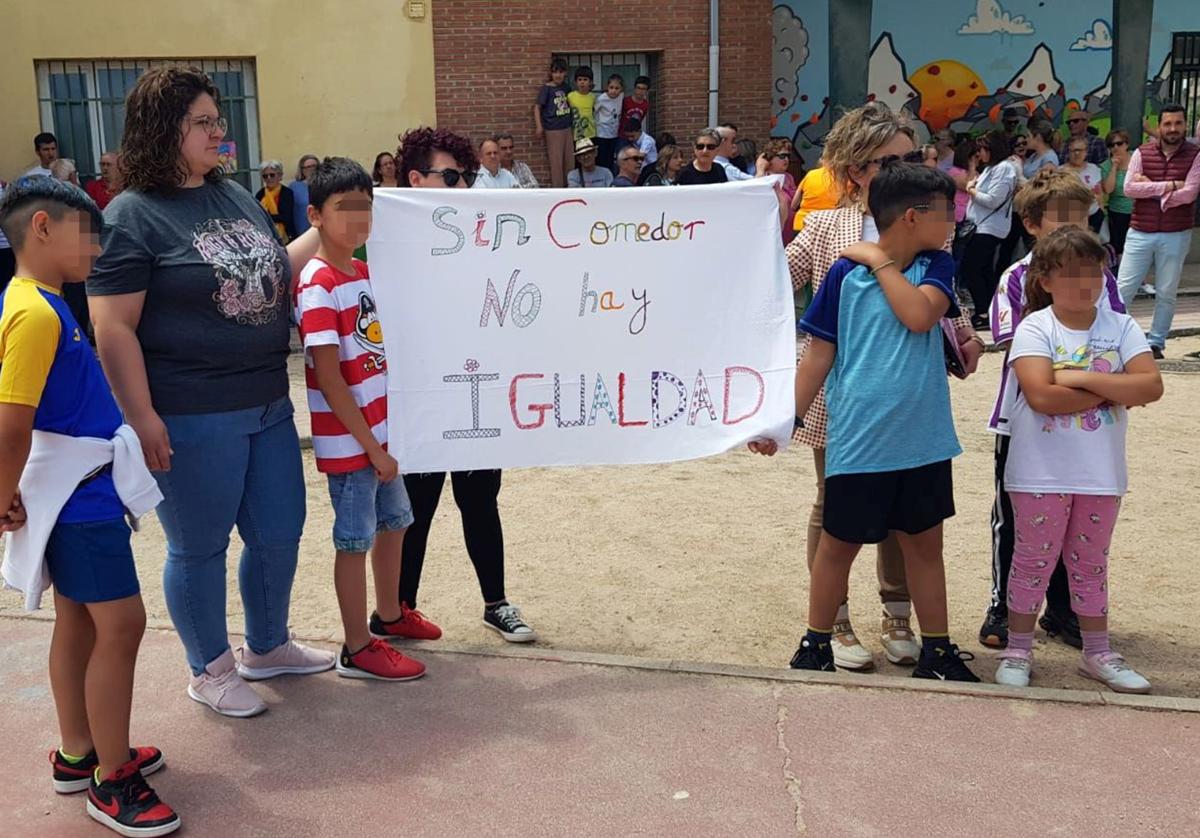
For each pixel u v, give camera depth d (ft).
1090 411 13.51
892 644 14.92
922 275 13.09
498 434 14.24
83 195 10.25
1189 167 33.27
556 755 11.93
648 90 49.49
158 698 13.16
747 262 14.28
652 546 19.49
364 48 46.09
